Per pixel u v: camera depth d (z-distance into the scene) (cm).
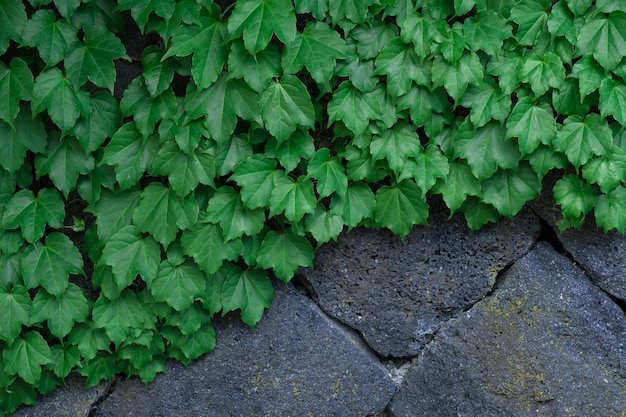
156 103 188
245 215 193
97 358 200
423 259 200
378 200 195
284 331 202
